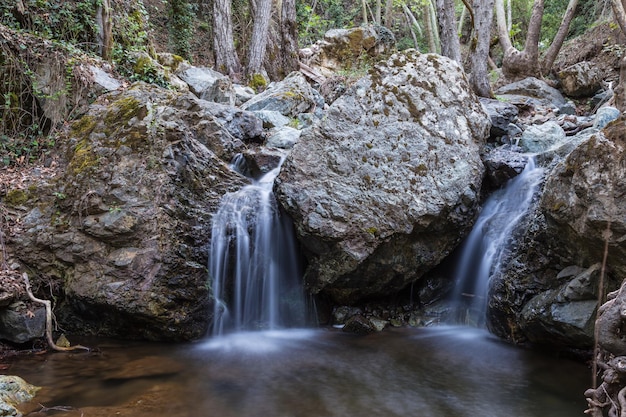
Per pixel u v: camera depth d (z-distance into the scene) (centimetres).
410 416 366
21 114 660
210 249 542
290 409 374
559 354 478
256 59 1237
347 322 564
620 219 361
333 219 521
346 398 395
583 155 392
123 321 508
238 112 741
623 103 771
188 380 422
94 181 533
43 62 679
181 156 557
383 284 561
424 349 502
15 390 371
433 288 596
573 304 426
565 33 1311
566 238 435
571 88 1172
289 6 1300
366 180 540
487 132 619
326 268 537
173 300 502
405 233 525
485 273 572
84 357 468
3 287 478
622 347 258
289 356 485
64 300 525
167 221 517
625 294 258
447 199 534
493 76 1556
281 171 552
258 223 578
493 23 2053
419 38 2325
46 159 621
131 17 926
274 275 585
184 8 1370
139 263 498
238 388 409
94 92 695
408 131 564
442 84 597
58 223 530
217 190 582
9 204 547
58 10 761
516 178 597
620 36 1266
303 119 895
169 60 955
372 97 580
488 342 519
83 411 355
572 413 369
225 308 557
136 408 365
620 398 250
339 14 2162
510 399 393
